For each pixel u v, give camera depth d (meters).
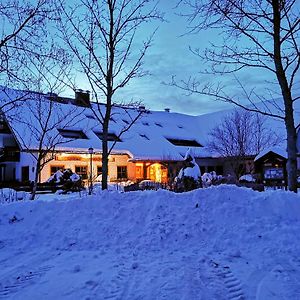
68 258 5.78
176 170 24.84
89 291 4.21
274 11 7.43
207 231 6.76
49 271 5.06
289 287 4.18
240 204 7.54
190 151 12.85
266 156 16.36
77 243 6.66
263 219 6.96
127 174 30.70
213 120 40.06
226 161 29.80
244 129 33.97
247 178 19.30
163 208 7.55
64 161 26.77
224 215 7.20
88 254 6.00
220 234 6.61
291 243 5.98
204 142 36.59
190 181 12.38
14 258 5.86
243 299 3.86
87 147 26.62
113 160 29.77
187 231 6.76
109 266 5.25
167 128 37.25
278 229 6.48
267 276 4.60
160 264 5.27
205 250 6.04
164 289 4.18
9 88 9.73
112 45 10.30
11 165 30.39
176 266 5.13
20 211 7.97
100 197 8.20
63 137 26.31
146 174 30.64
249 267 5.02
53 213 7.82
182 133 37.31
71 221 7.48
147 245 6.37
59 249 6.43
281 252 5.67
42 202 8.27
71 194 18.88
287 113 7.73
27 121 22.56
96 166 28.50
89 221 7.42
